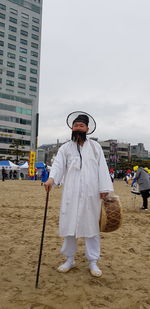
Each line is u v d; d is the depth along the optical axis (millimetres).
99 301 2807
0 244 4875
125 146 114312
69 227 3270
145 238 5734
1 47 76562
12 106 74750
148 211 9688
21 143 75875
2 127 73125
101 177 3373
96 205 3350
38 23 83125
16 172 43938
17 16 79125
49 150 107312
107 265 3922
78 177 3320
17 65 79125
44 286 3125
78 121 3463
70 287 3111
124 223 7355
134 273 3650
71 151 3453
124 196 16125
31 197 13586
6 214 8188
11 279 3311
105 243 5176
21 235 5613
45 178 24609
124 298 2895
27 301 2752
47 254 4348
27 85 80562
